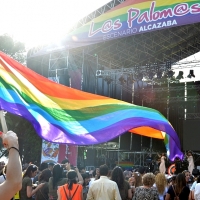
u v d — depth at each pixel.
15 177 1.47
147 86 26.11
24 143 22.72
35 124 4.18
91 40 19.03
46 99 4.72
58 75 21.62
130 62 24.20
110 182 5.23
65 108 5.02
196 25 19.84
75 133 4.92
